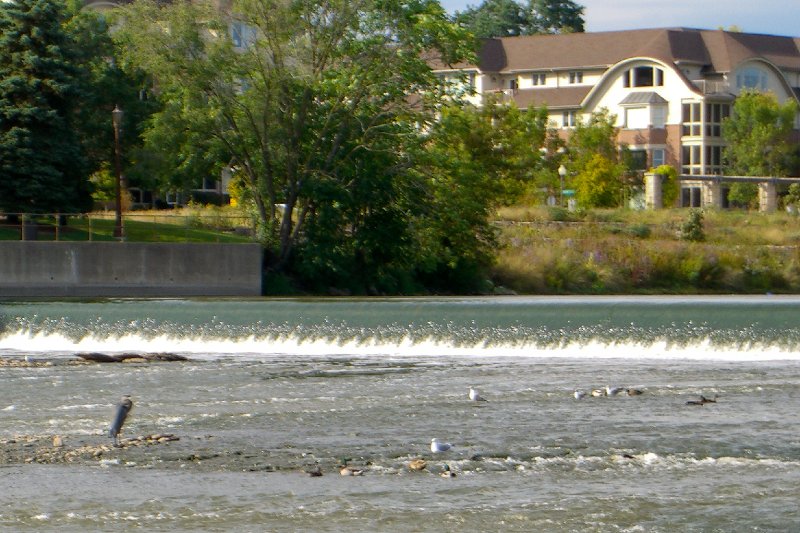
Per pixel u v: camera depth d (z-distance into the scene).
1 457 27.48
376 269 76.88
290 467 26.34
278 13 71.25
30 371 42.22
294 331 50.06
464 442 28.75
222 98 72.44
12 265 65.19
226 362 45.12
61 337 52.03
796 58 160.62
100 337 51.81
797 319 45.28
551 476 25.38
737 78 150.38
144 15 71.94
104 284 66.81
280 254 73.88
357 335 49.41
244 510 22.97
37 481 25.22
